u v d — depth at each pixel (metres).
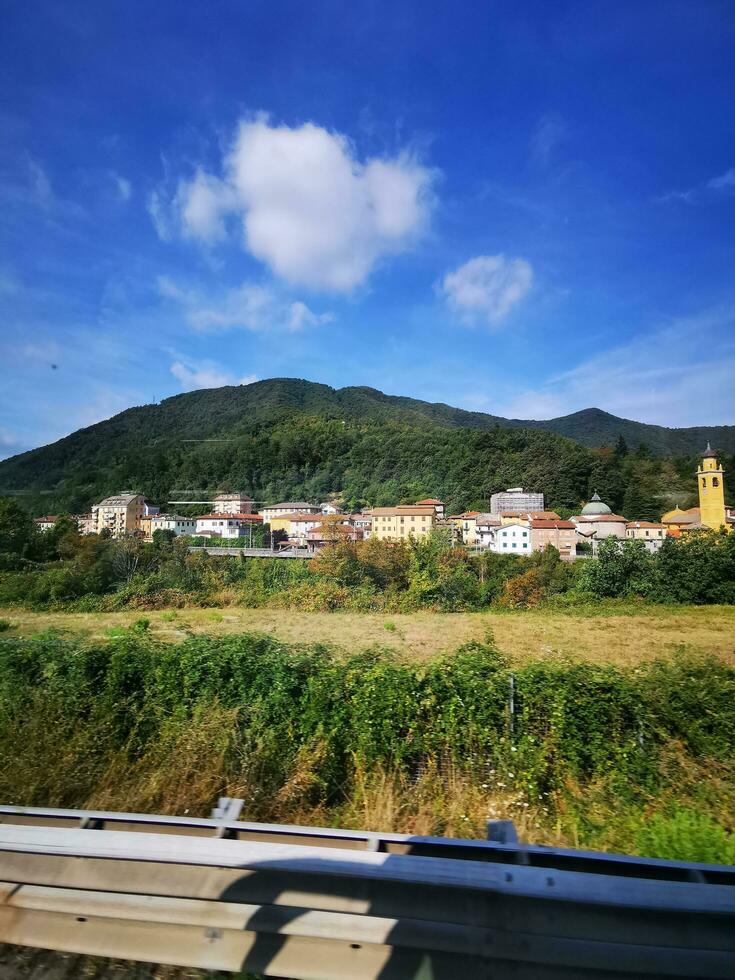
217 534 80.50
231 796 4.50
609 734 5.66
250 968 2.15
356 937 2.14
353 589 31.06
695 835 3.75
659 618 24.91
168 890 2.31
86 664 6.94
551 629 21.39
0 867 2.46
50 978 2.31
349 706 5.99
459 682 6.13
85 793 4.56
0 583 31.08
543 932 2.09
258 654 7.44
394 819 4.37
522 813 4.67
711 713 5.70
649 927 2.08
